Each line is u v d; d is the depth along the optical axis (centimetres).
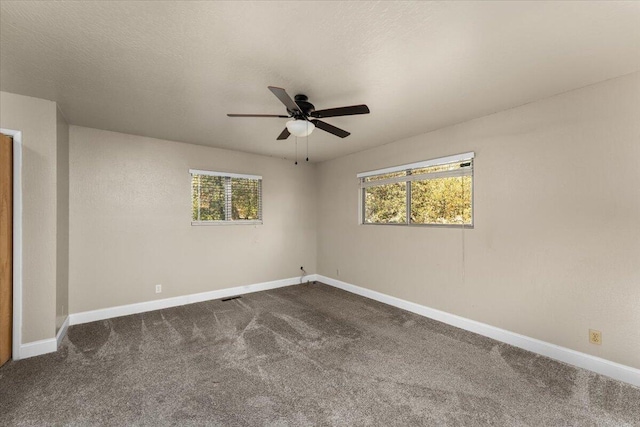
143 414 183
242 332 312
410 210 394
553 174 257
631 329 217
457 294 331
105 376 225
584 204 240
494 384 216
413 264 382
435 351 269
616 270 224
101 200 355
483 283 308
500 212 293
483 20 160
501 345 282
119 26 165
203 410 187
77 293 338
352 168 482
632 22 159
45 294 264
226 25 164
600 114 232
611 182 227
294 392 206
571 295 247
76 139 340
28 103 258
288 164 531
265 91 250
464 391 208
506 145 289
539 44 182
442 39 178
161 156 398
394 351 269
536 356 260
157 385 214
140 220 381
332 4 148
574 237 245
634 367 216
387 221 429
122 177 369
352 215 483
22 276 254
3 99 248
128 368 237
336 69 214
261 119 316
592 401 196
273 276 509
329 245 535
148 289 386
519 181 279
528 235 273
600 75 221
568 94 248
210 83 236
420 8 151
